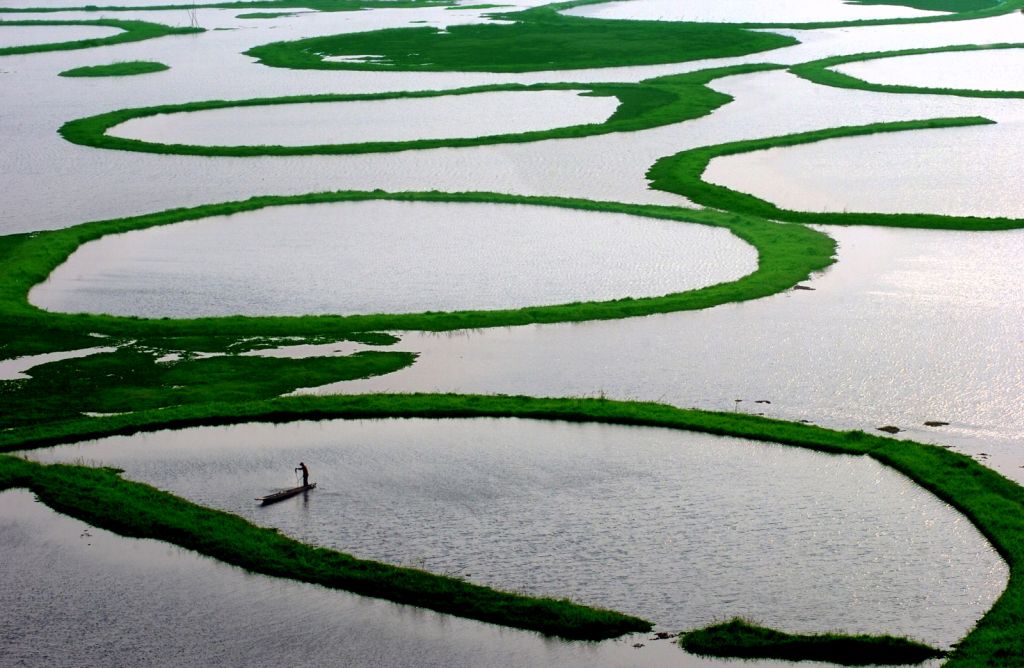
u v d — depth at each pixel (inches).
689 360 1926.7
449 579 1328.7
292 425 1752.0
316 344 2049.7
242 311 2208.4
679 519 1451.8
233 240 2672.2
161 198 3061.0
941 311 2122.3
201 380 1898.4
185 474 1606.8
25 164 3462.1
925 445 1604.3
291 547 1405.0
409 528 1451.8
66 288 2358.5
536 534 1428.4
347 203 2972.4
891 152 3346.5
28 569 1389.0
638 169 3240.7
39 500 1540.4
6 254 2551.7
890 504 1475.1
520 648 1219.9
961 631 1222.3
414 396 1809.8
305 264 2482.8
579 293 2260.1
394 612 1286.9
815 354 1935.3
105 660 1227.2
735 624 1229.1
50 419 1759.4
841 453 1608.0
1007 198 2842.0
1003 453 1589.6
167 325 2121.1
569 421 1733.5
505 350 1998.0
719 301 2185.0
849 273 2345.0
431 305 2217.0
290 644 1242.6
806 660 1184.8
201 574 1369.3
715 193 2950.3
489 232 2694.4
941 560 1349.7
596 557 1375.5
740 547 1386.6
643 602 1288.1
